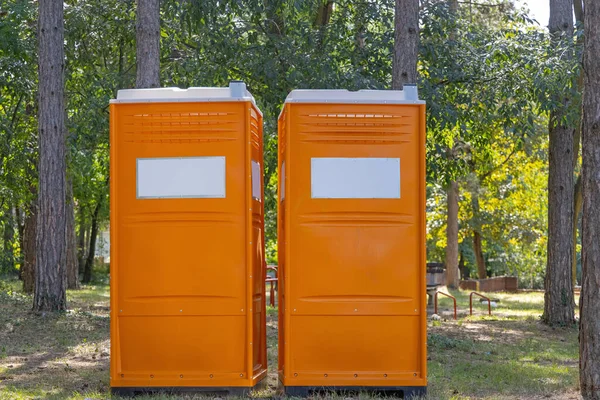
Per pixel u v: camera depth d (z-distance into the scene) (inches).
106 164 974.4
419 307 293.6
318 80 580.4
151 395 290.0
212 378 291.3
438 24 605.6
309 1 601.9
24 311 587.2
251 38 605.9
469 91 605.6
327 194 293.4
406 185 295.1
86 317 563.5
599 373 289.0
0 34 668.1
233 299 291.9
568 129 612.7
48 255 583.2
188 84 634.8
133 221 293.1
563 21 609.9
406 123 295.6
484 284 1274.6
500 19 909.2
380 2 636.7
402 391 298.8
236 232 292.4
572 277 625.9
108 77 687.7
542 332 582.2
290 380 290.8
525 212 1350.9
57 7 585.0
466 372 378.3
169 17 605.3
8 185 806.5
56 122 585.3
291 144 293.7
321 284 292.5
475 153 890.7
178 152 293.6
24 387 316.5
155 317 291.9
